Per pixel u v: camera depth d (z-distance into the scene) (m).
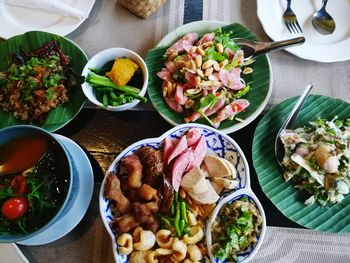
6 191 0.40
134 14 0.55
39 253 0.44
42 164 0.42
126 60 0.48
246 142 0.48
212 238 0.42
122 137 0.49
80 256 0.44
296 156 0.44
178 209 0.42
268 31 0.51
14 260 0.42
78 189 0.44
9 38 0.52
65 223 0.43
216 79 0.48
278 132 0.46
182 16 0.54
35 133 0.42
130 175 0.42
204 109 0.47
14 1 0.54
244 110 0.48
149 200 0.41
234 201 0.42
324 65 0.51
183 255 0.40
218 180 0.43
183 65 0.47
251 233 0.41
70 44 0.51
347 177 0.44
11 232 0.40
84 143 0.49
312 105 0.48
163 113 0.48
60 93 0.48
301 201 0.44
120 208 0.41
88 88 0.47
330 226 0.43
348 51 0.50
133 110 0.50
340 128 0.46
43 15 0.54
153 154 0.43
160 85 0.49
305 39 0.51
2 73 0.50
